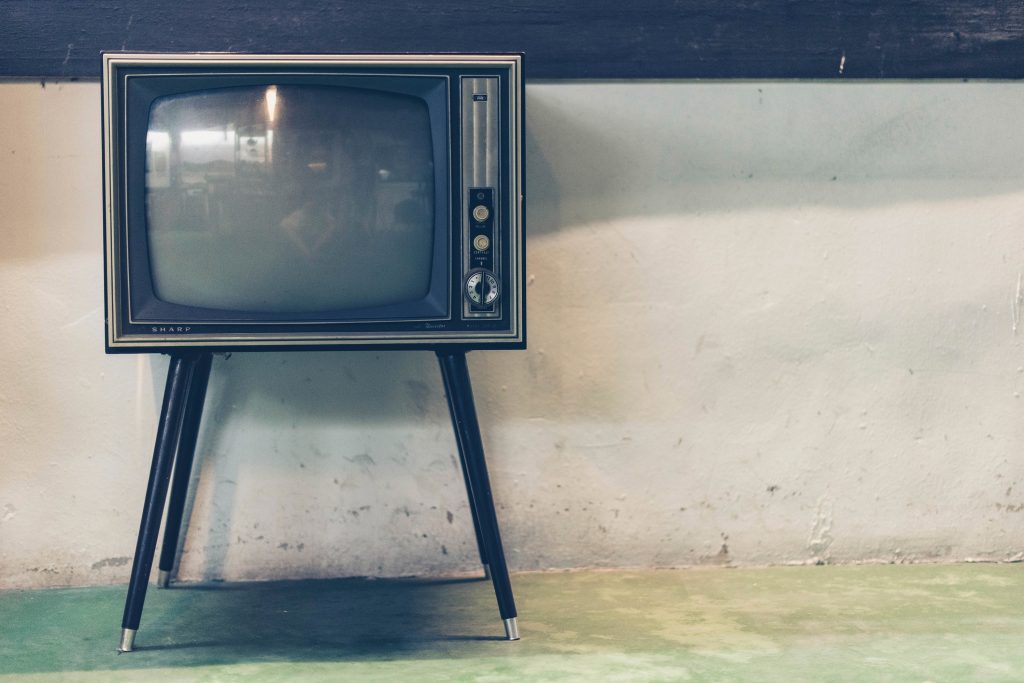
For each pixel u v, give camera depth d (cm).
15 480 176
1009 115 185
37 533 177
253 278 145
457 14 178
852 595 168
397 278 146
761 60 181
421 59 140
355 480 181
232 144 142
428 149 146
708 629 151
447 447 182
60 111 174
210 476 179
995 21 184
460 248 142
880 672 133
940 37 183
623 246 182
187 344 140
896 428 186
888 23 183
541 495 184
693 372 184
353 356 180
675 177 182
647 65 180
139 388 177
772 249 184
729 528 186
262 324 141
